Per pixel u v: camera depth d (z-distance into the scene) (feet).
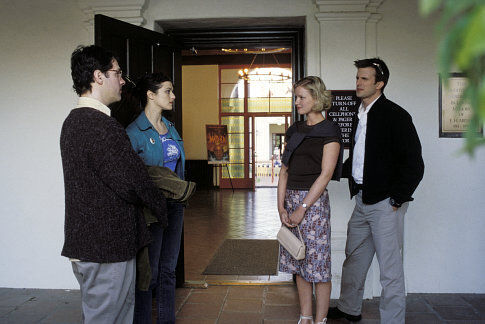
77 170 6.15
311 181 9.11
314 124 9.27
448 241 12.62
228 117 48.39
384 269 9.32
